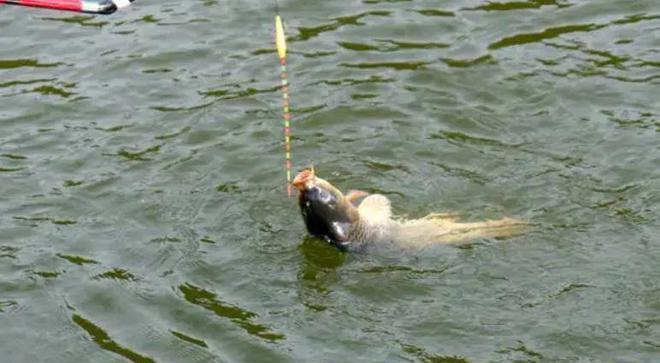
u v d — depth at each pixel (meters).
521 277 13.98
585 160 16.09
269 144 16.91
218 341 13.33
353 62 19.08
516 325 13.20
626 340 12.86
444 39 19.66
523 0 20.80
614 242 14.43
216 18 20.69
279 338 13.28
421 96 17.97
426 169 16.17
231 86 18.56
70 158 16.84
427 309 13.58
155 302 14.02
